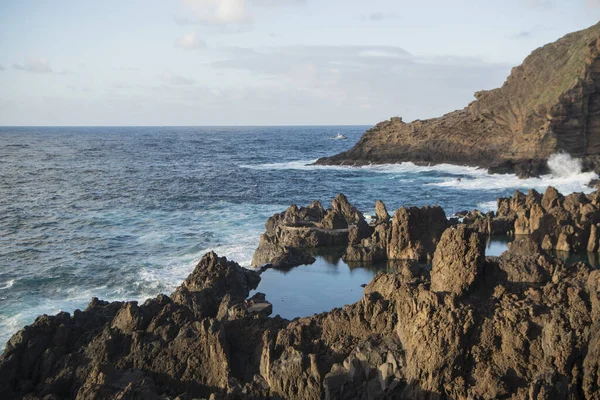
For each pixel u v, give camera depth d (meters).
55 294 48.06
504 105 142.75
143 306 31.36
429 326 23.23
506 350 22.95
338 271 49.94
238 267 44.97
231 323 28.69
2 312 43.62
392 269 49.97
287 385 24.56
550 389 21.30
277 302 41.38
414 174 136.12
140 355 27.30
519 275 27.30
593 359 22.28
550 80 134.88
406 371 23.64
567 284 25.02
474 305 24.59
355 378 24.31
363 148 168.38
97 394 23.48
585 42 132.38
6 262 57.69
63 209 89.00
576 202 58.19
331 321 27.31
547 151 125.12
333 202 64.00
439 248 26.70
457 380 22.55
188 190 110.81
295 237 58.91
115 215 83.56
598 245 53.25
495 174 128.00
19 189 111.44
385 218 66.62
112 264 56.41
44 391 25.56
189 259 57.81
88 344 28.55
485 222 61.75
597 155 124.25
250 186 117.31
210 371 26.38
